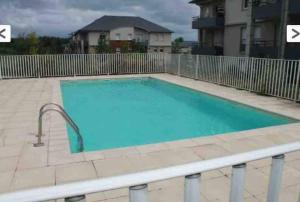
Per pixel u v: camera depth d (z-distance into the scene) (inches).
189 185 54.8
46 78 658.8
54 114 319.0
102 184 47.9
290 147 65.0
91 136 319.6
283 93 412.8
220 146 220.1
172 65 740.0
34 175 168.7
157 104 477.4
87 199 142.3
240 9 986.1
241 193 60.8
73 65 693.3
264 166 180.9
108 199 142.8
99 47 1309.1
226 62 530.9
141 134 330.6
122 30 2053.4
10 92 465.1
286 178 167.8
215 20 1077.1
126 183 49.3
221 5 1106.1
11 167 179.0
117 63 732.0
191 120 387.5
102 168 178.4
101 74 723.4
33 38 1175.0
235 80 510.6
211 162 56.7
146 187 51.3
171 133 335.0
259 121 363.6
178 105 470.9
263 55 831.7
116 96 536.1
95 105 465.7
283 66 410.6
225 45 1085.8
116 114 414.9
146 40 2075.5
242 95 445.7
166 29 2244.1
